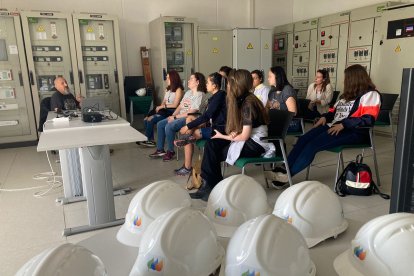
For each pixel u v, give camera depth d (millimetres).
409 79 750
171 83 4895
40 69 5285
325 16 6016
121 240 873
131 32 6336
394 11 4836
